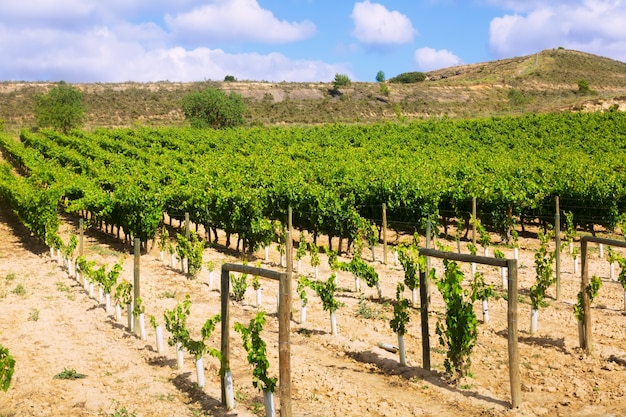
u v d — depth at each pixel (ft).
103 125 260.83
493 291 40.47
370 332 32.42
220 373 22.98
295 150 129.49
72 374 27.04
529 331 31.86
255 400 23.88
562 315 34.68
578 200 67.26
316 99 305.73
